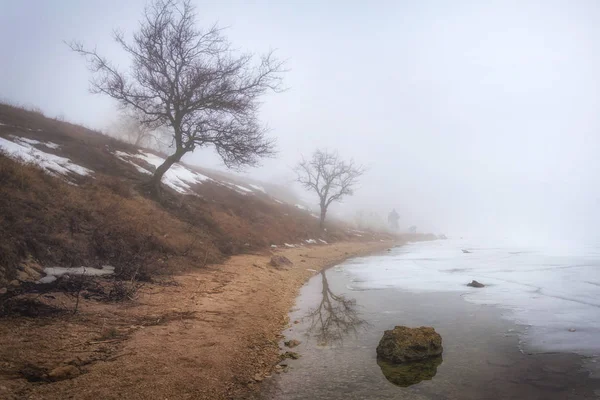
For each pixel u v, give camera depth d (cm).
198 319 702
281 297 1041
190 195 2319
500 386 440
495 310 854
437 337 570
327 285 1302
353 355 566
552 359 528
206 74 1820
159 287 898
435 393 423
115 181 1625
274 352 581
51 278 751
